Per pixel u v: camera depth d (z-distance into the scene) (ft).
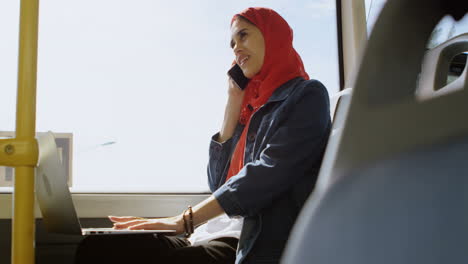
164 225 3.50
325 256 0.66
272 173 3.44
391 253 0.60
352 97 0.73
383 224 0.62
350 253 0.64
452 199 0.58
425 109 0.64
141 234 3.41
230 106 4.65
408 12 0.77
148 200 5.24
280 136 3.62
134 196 5.21
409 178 0.62
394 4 0.77
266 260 3.39
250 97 4.56
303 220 0.73
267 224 3.46
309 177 3.63
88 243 3.33
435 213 0.59
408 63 0.75
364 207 0.65
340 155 0.71
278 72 4.19
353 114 0.72
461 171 0.58
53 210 3.13
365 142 0.69
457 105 0.62
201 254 3.45
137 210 5.21
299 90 3.81
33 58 3.01
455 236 0.57
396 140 0.66
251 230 3.45
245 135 4.18
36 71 3.03
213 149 4.61
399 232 0.60
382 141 0.67
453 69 4.48
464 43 1.45
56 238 4.99
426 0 0.78
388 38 0.75
